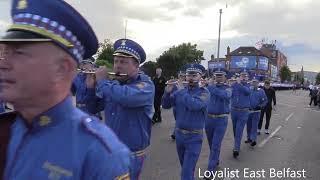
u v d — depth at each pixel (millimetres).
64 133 1562
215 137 8156
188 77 6477
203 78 6816
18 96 1537
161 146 10805
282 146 12086
